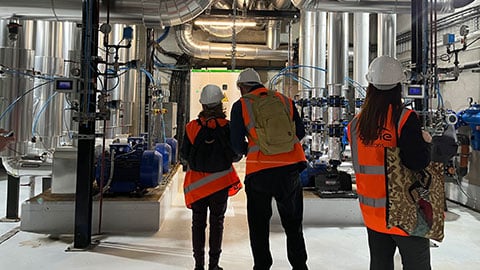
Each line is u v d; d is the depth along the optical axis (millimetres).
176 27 6406
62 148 3535
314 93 4473
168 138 5566
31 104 3488
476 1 4402
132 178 3480
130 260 2607
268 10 5891
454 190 4797
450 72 3920
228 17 5863
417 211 1366
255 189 1986
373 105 1443
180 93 7191
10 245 2900
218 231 2316
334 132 3881
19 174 3590
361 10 3311
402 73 1460
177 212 4039
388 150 1400
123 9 3109
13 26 3248
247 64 7488
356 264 2588
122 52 4879
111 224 3281
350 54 6180
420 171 1409
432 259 2725
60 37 4109
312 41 4680
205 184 2281
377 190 1425
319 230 3385
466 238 3246
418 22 3266
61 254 2713
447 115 3230
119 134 5051
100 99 2967
